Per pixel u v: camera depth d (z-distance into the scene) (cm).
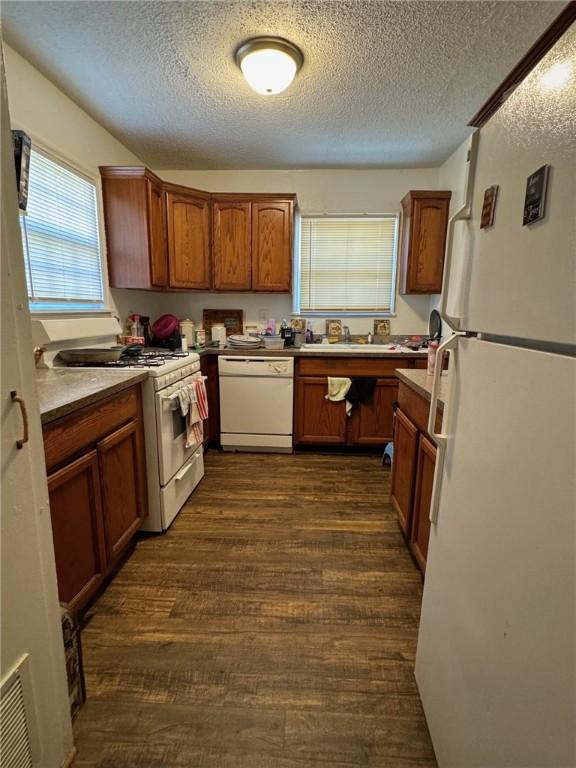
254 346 331
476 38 170
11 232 73
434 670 105
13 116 182
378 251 356
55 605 90
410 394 179
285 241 321
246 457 317
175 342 305
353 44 174
